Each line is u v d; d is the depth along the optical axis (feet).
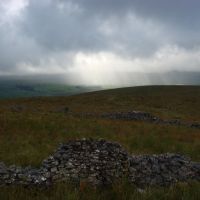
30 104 250.78
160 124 135.85
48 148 73.15
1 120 101.45
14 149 70.74
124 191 38.52
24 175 42.32
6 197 35.37
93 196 36.35
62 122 109.19
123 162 46.96
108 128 106.63
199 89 405.80
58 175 43.19
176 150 83.76
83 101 297.94
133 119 145.79
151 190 39.29
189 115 215.92
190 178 49.21
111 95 357.82
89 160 45.65
